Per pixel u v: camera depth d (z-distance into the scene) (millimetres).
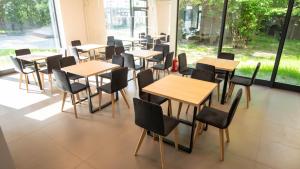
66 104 3783
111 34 8297
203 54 5766
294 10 4172
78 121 3191
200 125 2727
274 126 3100
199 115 2455
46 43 6375
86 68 3547
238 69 5352
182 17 5723
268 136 2844
